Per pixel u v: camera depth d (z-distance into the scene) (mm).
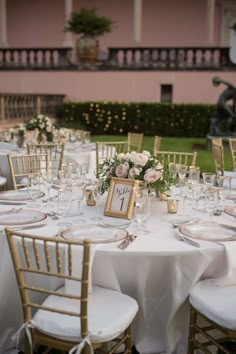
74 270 2469
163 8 19422
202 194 3559
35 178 3445
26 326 2373
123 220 2959
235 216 3057
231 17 18969
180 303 2623
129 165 3234
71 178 3590
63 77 15922
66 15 17422
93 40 15750
